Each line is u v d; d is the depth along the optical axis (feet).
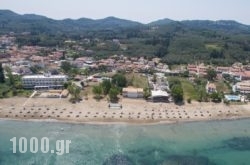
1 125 587.27
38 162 439.22
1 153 464.65
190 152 498.69
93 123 612.70
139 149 501.97
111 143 521.24
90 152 481.87
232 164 462.60
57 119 623.77
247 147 527.40
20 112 644.27
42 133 555.69
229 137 571.28
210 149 514.27
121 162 451.12
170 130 593.83
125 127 599.57
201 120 653.30
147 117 644.69
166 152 494.59
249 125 640.58
